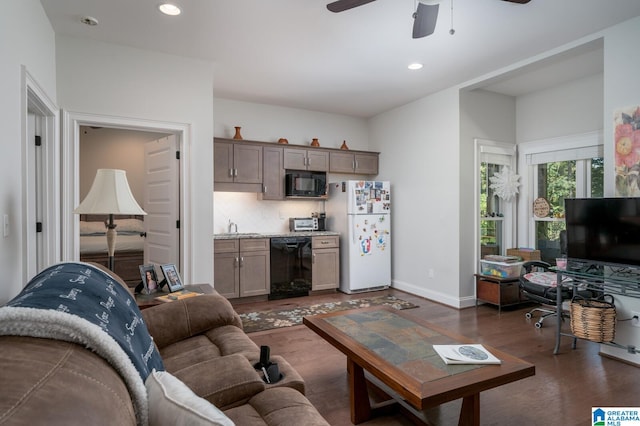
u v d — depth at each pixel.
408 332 2.21
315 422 1.19
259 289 4.70
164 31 3.05
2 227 1.84
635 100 2.84
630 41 2.86
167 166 3.73
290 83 4.36
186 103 3.59
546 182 4.64
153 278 2.57
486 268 4.46
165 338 1.95
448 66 3.82
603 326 2.87
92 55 3.20
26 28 2.25
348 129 5.91
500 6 2.64
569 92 4.33
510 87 4.50
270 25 2.95
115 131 6.33
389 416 2.17
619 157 2.94
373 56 3.54
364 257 5.20
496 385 1.62
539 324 3.69
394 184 5.47
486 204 4.71
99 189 2.41
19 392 0.49
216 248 4.45
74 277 1.10
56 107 2.99
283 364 1.67
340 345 2.03
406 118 5.22
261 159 4.94
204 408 0.73
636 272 2.93
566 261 3.28
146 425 0.77
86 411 0.54
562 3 2.61
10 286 1.96
